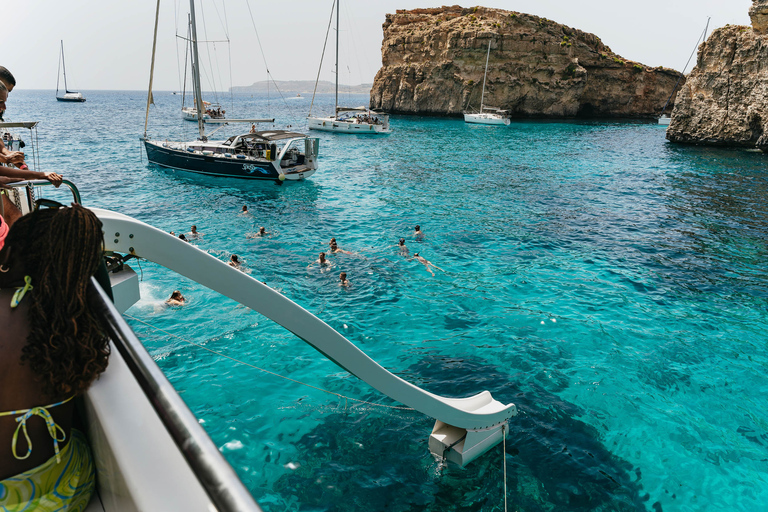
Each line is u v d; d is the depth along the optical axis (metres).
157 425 1.34
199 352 8.73
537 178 28.75
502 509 5.61
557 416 7.38
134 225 3.76
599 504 5.77
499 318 10.60
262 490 5.78
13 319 1.35
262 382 7.92
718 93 45.31
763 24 41.94
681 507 5.80
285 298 4.44
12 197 4.20
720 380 8.45
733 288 12.52
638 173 30.94
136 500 1.09
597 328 10.23
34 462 1.42
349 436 6.72
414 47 83.81
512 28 75.19
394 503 5.63
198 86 29.41
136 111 102.88
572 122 76.69
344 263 13.64
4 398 1.34
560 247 15.69
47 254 1.36
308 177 27.95
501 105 76.06
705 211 21.02
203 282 4.10
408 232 17.03
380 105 89.50
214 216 18.69
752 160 37.44
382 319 10.45
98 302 1.55
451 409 5.84
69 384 1.38
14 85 4.30
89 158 31.81
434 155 38.28
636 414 7.49
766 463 6.55
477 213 20.02
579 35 84.19
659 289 12.39
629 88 87.25
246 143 26.81
